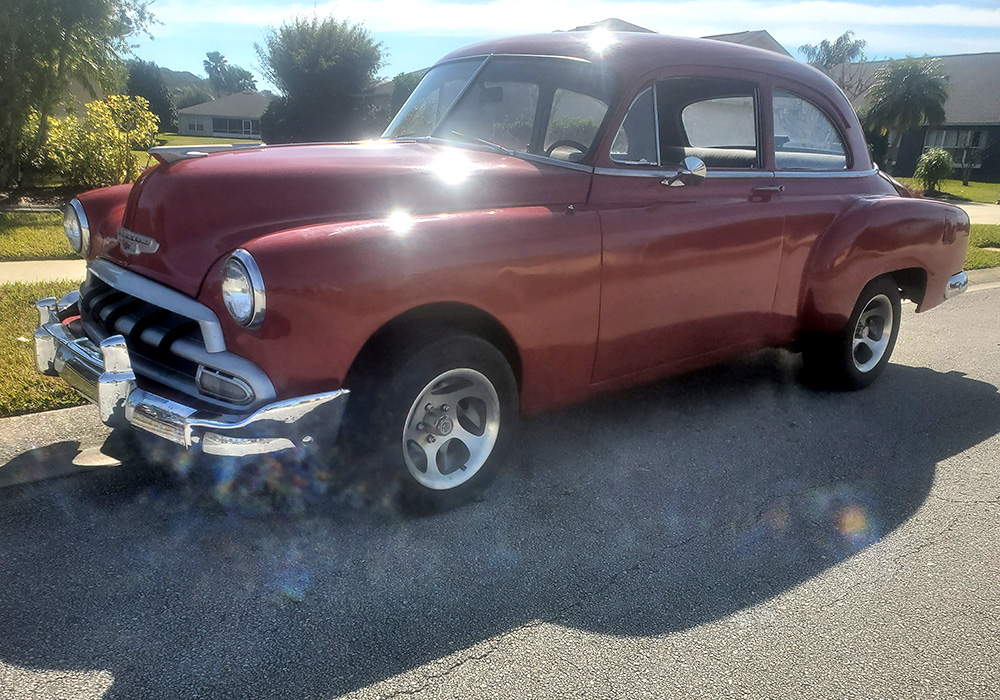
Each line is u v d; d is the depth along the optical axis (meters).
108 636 2.53
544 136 3.91
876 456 4.27
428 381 3.14
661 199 3.93
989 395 5.34
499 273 3.25
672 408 4.81
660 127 4.01
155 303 3.06
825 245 4.66
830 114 4.90
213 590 2.79
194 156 3.45
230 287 2.80
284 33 43.22
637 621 2.77
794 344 4.99
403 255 2.99
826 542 3.36
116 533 3.10
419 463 3.30
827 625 2.80
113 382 2.90
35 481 3.43
